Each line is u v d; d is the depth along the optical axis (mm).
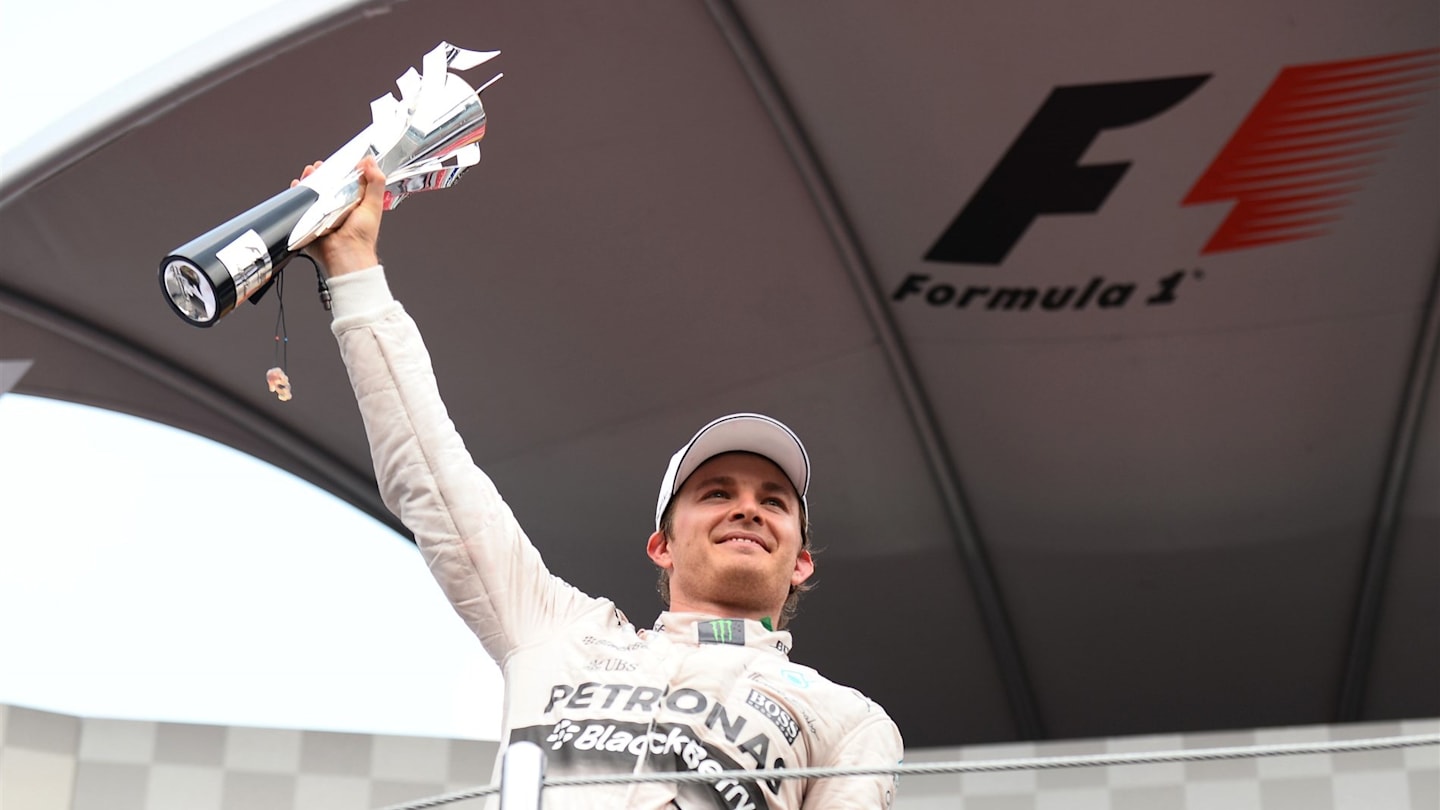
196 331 8109
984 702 10117
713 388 8859
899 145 7695
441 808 5980
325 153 7484
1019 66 7324
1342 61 7320
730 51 7293
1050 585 9586
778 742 2836
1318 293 8266
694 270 8297
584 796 2695
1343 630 9578
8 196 6961
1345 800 5977
